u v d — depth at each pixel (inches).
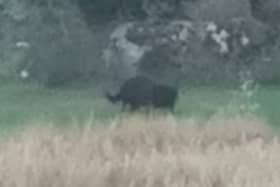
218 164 482.6
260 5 1336.1
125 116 736.3
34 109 849.5
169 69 1096.8
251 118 673.6
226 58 1168.2
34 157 498.0
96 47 1171.9
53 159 494.3
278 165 490.0
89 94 998.4
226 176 457.1
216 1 1256.8
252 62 1171.9
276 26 1278.3
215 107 860.0
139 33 1209.4
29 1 1250.0
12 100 935.0
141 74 794.2
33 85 1086.4
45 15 1195.9
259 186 438.6
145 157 510.0
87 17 1387.8
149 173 454.3
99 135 589.6
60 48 1115.3
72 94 1001.5
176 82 1063.0
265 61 1160.8
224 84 1111.6
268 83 1139.9
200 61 1135.0
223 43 1153.4
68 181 436.5
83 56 1111.6
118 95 792.3
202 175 454.3
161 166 474.6
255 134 623.8
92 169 462.0
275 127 706.8
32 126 634.2
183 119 677.3
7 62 1158.3
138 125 617.9
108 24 1386.6
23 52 1148.5
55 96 979.9
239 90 1054.4
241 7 1247.5
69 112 810.8
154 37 1196.5
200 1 1318.9
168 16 1362.0
